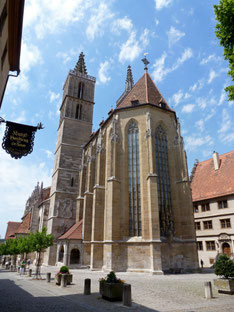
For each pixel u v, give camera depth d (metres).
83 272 29.97
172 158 35.69
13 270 45.06
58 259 43.91
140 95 39.59
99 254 32.88
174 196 33.75
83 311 11.46
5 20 10.72
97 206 35.06
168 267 28.98
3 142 12.25
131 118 36.19
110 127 38.62
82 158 51.44
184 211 32.47
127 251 29.56
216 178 48.75
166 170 34.59
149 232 29.23
